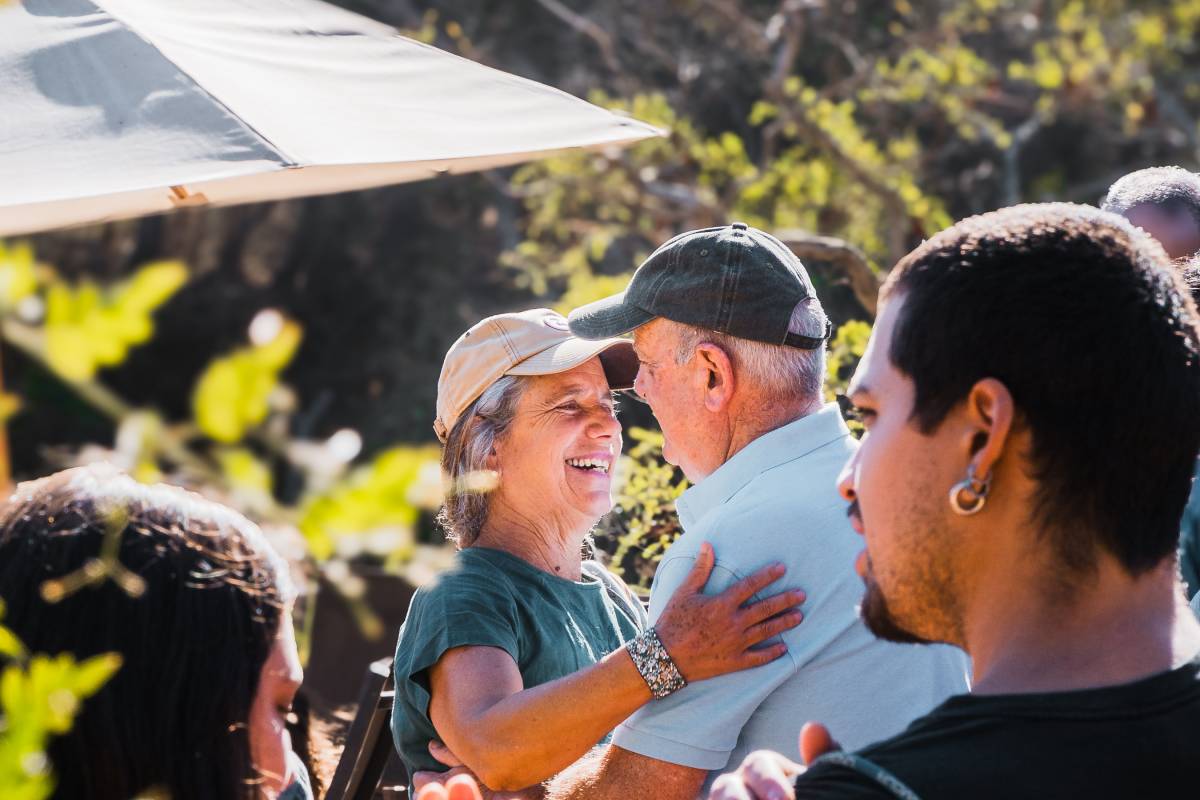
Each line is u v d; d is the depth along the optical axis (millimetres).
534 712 3398
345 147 3885
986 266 2012
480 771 3486
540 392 4090
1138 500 1956
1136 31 20125
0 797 1327
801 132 15633
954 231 2105
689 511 3660
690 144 16312
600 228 17125
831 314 7445
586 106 4926
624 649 3346
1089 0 20391
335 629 6516
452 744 3596
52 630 2172
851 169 14625
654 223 16719
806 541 3350
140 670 2189
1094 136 24000
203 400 1227
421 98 4469
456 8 23328
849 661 3305
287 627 2375
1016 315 1963
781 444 3520
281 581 2350
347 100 4199
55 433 15211
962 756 1867
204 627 2230
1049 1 20578
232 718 2230
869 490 2109
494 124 4613
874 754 1938
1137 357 1945
